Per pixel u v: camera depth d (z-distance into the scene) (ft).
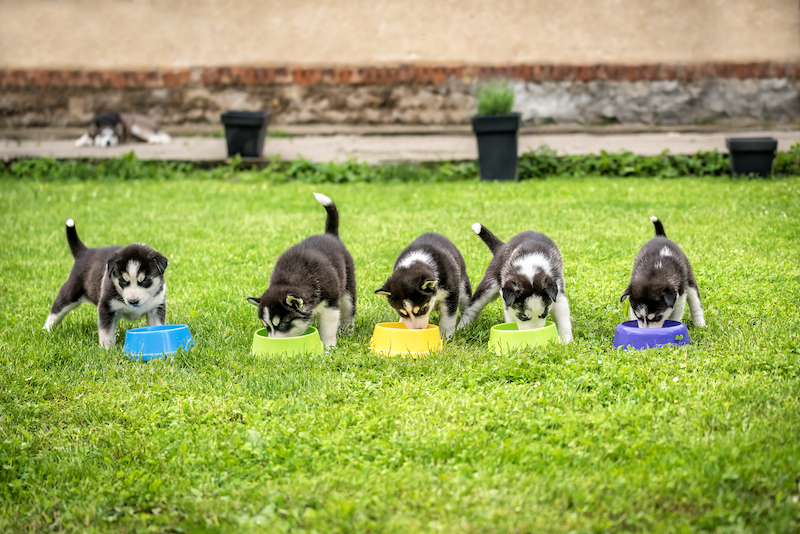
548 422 12.49
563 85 57.98
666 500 10.21
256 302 16.99
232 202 37.58
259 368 15.66
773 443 11.36
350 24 60.23
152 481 11.34
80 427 13.47
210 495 10.96
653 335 16.02
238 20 60.85
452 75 58.75
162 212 35.09
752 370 14.43
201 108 61.26
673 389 13.47
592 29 58.49
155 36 61.46
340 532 9.80
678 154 43.47
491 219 30.94
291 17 60.49
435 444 11.84
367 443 12.17
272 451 11.90
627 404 12.98
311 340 16.61
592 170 44.27
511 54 59.41
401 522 9.89
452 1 59.16
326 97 60.08
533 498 10.30
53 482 11.62
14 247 28.22
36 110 61.57
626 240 26.25
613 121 58.29
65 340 18.17
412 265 17.84
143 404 14.06
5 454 12.16
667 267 17.67
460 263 19.75
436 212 33.22
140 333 17.04
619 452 11.44
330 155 48.70
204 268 24.67
